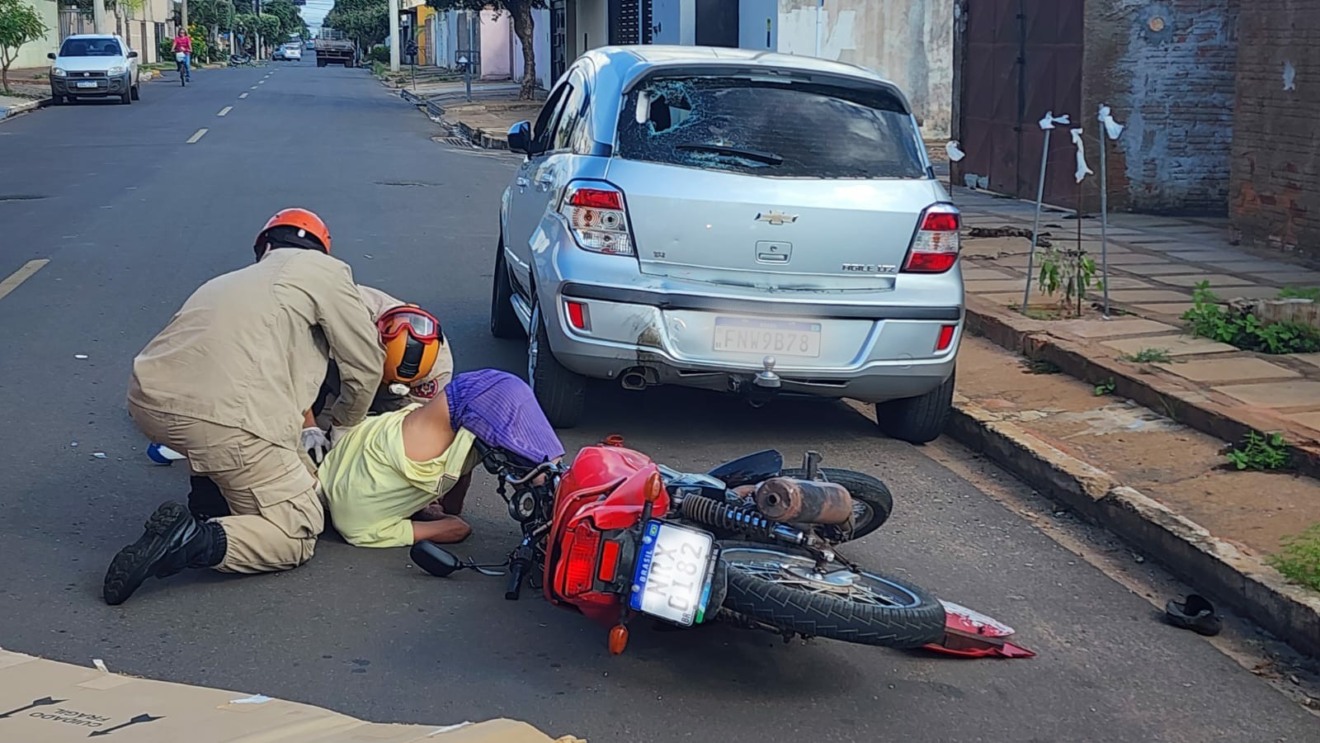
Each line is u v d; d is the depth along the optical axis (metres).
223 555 4.71
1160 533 5.32
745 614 3.88
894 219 6.12
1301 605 4.57
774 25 22.39
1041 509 5.96
